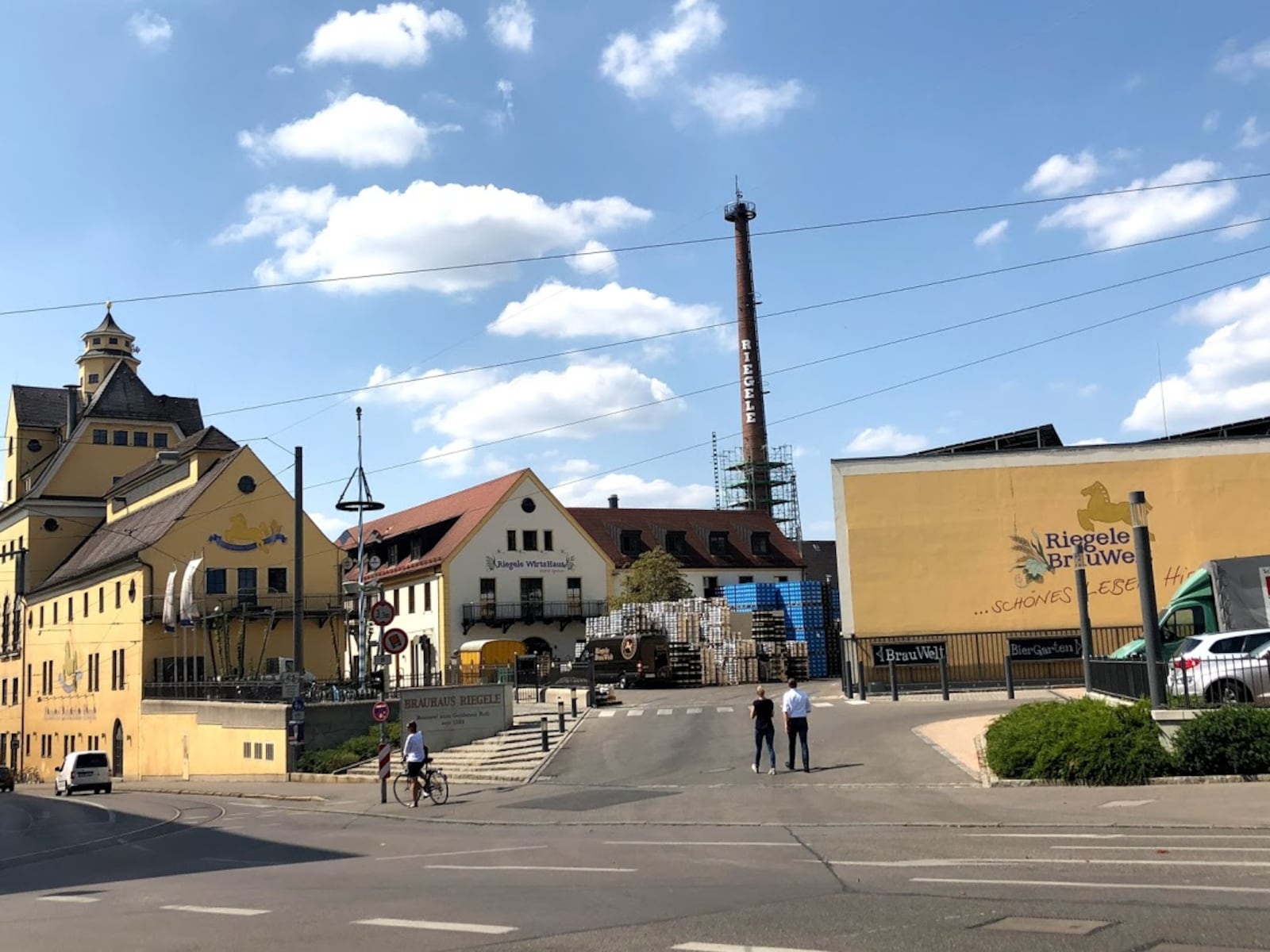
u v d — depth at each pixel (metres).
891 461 37.34
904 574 36.75
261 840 20.14
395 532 72.69
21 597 71.56
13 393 81.19
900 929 8.26
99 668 58.59
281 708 37.06
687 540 76.06
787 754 24.25
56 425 80.94
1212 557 36.16
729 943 8.12
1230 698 21.09
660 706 36.94
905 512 37.09
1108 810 14.94
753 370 90.31
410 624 68.31
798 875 11.28
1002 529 36.84
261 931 9.88
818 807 17.44
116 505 70.44
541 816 19.94
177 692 49.12
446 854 15.62
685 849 14.05
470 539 64.69
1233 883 9.44
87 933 10.48
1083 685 34.41
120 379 76.69
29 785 63.94
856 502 37.25
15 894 14.77
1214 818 13.69
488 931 9.18
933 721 26.59
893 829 14.62
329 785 32.66
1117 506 36.72
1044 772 17.98
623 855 13.82
